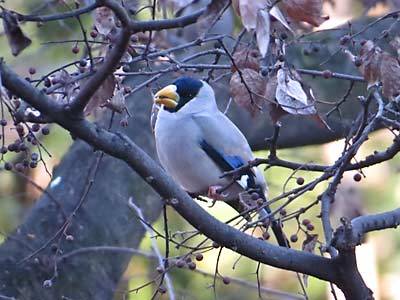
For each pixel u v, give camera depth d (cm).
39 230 1273
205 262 1581
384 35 866
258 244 812
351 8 1625
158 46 1155
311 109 809
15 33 705
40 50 1472
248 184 1029
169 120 1095
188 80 1103
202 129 1086
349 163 788
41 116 728
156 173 770
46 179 1538
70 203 1305
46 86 839
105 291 1295
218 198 1011
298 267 819
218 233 800
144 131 1366
